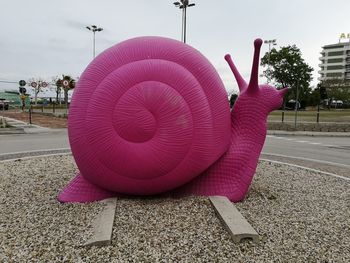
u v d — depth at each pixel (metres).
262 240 3.32
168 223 3.59
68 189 4.44
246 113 4.64
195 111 3.88
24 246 3.12
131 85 3.77
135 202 4.19
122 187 4.10
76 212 3.95
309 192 5.32
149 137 3.80
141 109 3.74
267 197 4.89
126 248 3.08
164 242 3.19
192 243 3.19
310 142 13.48
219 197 4.22
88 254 2.98
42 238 3.28
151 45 4.06
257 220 3.87
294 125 18.38
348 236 3.55
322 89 48.97
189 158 3.96
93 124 3.80
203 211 3.89
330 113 33.22
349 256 3.09
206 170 4.46
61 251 3.03
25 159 7.69
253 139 4.62
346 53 89.81
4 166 6.79
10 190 4.97
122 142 3.81
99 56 4.11
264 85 4.78
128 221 3.62
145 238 3.27
